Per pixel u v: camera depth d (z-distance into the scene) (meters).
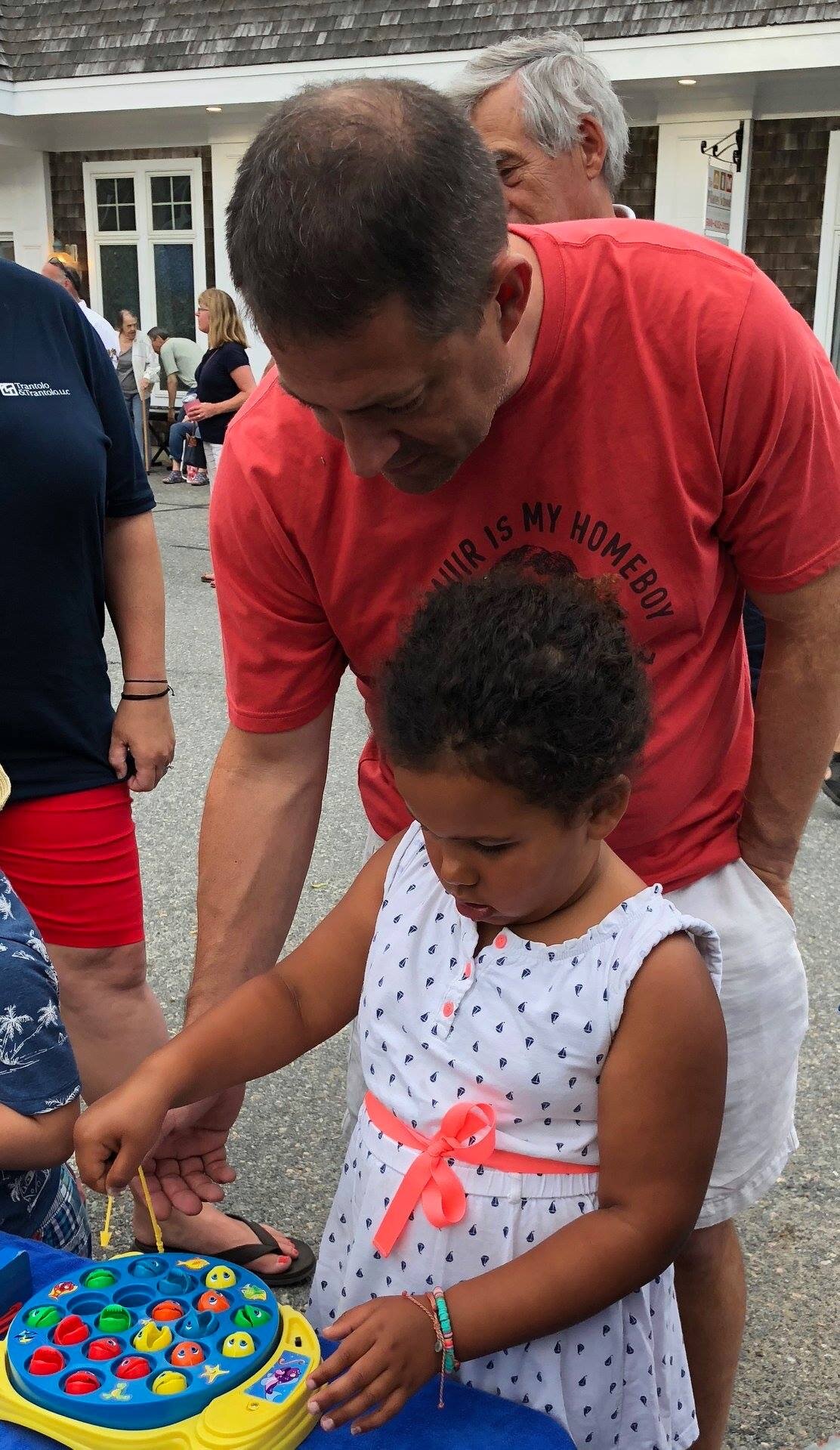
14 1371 1.13
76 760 2.31
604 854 1.30
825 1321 2.40
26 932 1.62
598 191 2.05
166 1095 1.34
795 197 11.02
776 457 1.46
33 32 12.97
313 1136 2.95
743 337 1.41
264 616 1.64
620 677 1.17
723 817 1.69
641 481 1.45
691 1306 1.74
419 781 1.15
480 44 11.10
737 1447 2.11
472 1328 1.12
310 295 1.08
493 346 1.22
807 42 9.99
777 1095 1.72
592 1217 1.21
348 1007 1.47
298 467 1.51
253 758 1.71
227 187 13.13
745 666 1.76
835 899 4.10
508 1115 1.26
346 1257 1.39
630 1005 1.21
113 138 13.52
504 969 1.26
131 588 2.47
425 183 1.08
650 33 10.43
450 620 1.18
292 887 1.75
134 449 2.46
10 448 2.12
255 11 12.09
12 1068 1.56
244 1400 1.09
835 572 1.55
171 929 3.84
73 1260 1.32
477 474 1.45
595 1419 1.27
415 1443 1.11
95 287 14.16
